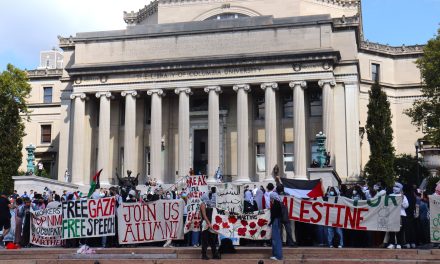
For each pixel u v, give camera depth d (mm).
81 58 68500
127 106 65438
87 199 29094
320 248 25359
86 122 67562
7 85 71375
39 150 88938
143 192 58750
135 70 65312
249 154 65062
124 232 28375
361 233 27828
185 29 66688
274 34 64375
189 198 29078
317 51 61312
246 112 62781
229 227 25844
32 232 30422
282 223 25266
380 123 59781
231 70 63500
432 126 63844
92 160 67688
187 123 63938
